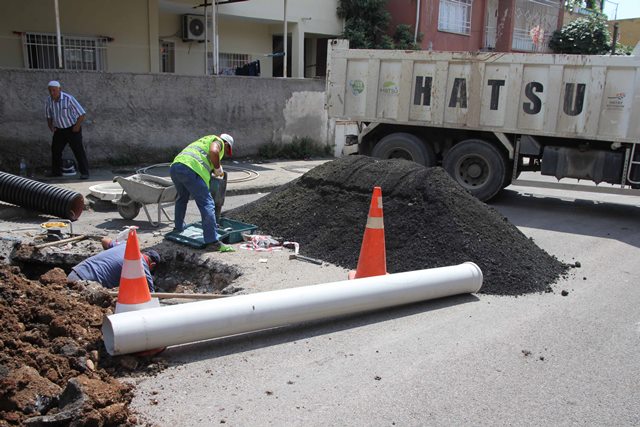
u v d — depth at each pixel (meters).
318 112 15.94
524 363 4.15
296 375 3.85
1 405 3.15
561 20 29.91
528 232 8.46
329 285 4.64
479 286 5.41
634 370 4.11
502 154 10.43
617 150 9.70
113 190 8.89
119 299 4.15
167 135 12.98
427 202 6.54
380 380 3.82
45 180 10.30
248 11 18.02
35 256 5.86
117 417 3.17
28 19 13.83
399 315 4.93
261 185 11.13
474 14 24.47
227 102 13.95
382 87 11.30
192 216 8.53
